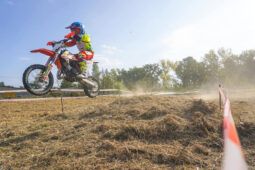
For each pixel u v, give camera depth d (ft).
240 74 227.20
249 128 24.54
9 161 21.21
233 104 36.55
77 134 25.59
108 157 20.04
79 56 27.76
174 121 25.05
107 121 28.32
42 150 22.90
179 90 116.37
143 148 20.86
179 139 23.04
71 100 62.49
